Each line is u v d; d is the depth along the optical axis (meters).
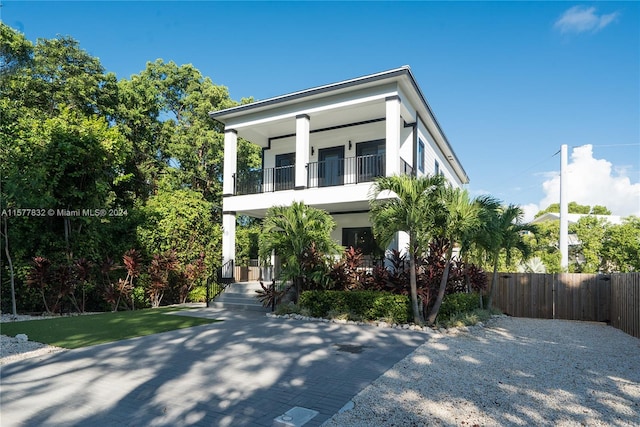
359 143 15.96
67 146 12.17
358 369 5.62
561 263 17.44
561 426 3.75
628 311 9.50
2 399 4.41
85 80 19.36
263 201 14.85
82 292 12.59
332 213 16.67
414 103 14.48
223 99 26.00
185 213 16.20
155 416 3.93
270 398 4.44
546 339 8.45
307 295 11.17
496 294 13.50
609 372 5.73
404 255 10.91
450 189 9.25
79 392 4.64
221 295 14.38
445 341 7.73
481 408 4.16
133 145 23.36
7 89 16.73
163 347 7.05
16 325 9.38
